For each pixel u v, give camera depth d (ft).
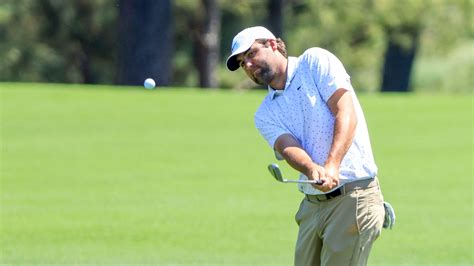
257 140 182.60
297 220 66.74
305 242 66.23
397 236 115.96
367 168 63.41
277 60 63.98
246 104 222.69
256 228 119.65
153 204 132.77
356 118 62.44
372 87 491.72
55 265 100.53
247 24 425.28
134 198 136.77
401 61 465.47
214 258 105.40
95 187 143.84
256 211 128.98
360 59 449.06
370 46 447.42
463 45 508.53
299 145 63.10
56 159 163.94
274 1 392.27
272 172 59.52
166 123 197.98
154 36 319.88
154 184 146.00
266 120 64.85
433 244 111.75
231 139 183.01
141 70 320.70
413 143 181.37
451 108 221.05
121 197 137.39
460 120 205.67
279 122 64.39
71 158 164.86
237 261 103.91
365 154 63.46
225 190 142.10
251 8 417.08
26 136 182.80
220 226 120.37
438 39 442.50
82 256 105.40
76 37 413.59
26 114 203.72
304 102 63.57
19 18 406.00
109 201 135.03
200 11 386.32
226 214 126.93
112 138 182.29
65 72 424.05
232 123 199.21
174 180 148.97
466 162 164.45
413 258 105.60
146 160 163.84
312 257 66.49
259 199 136.46
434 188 144.36
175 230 118.52
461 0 415.64
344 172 63.05
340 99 62.44
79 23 408.46
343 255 63.87
